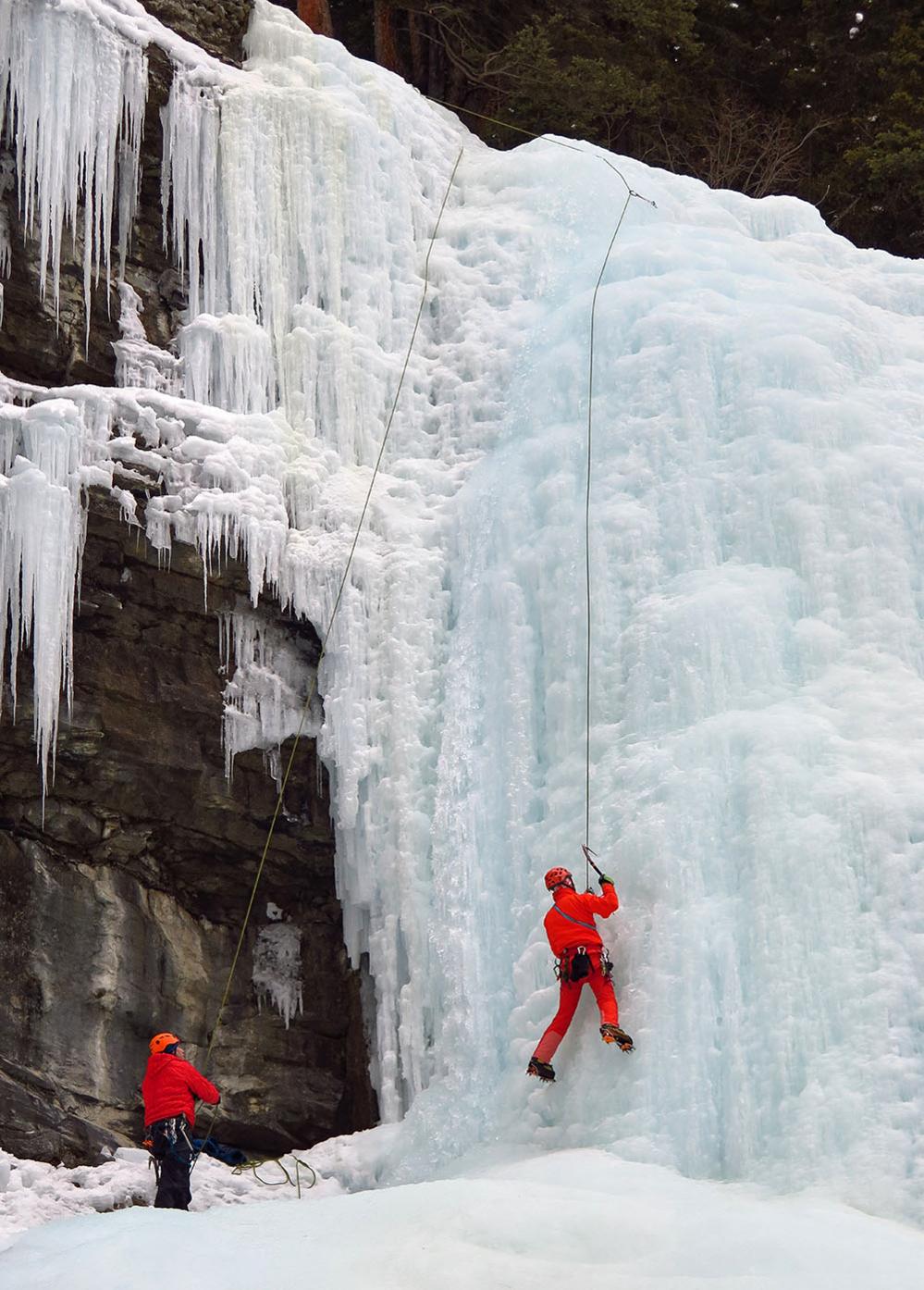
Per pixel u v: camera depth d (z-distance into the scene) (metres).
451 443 17.80
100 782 14.64
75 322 15.93
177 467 15.42
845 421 15.93
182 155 17.20
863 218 31.28
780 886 12.67
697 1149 11.83
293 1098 15.25
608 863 13.70
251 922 15.75
